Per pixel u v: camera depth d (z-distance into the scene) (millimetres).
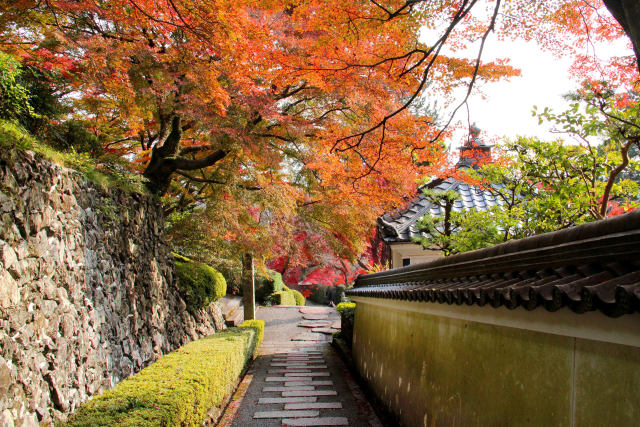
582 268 1844
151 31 5125
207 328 8680
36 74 5328
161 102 6043
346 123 6988
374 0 3553
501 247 2723
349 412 5684
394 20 3635
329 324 14859
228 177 7492
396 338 5195
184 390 4055
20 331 3035
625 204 4957
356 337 8289
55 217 3789
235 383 6719
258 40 4469
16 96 4293
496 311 2557
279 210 8000
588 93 4309
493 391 2725
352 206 8609
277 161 6652
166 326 6457
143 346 5414
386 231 9180
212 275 8719
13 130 3596
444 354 3604
